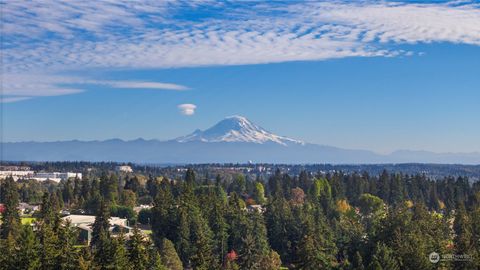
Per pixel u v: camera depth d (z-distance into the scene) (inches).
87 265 3848.4
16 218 6186.0
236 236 5821.9
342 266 4623.5
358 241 5290.4
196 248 5118.1
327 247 5305.1
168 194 6815.9
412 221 5246.1
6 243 4320.9
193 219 5748.0
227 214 6195.9
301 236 5807.1
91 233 6023.6
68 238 4375.0
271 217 6402.6
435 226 5393.7
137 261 4084.6
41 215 6264.8
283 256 6028.5
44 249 4028.1
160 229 6023.6
